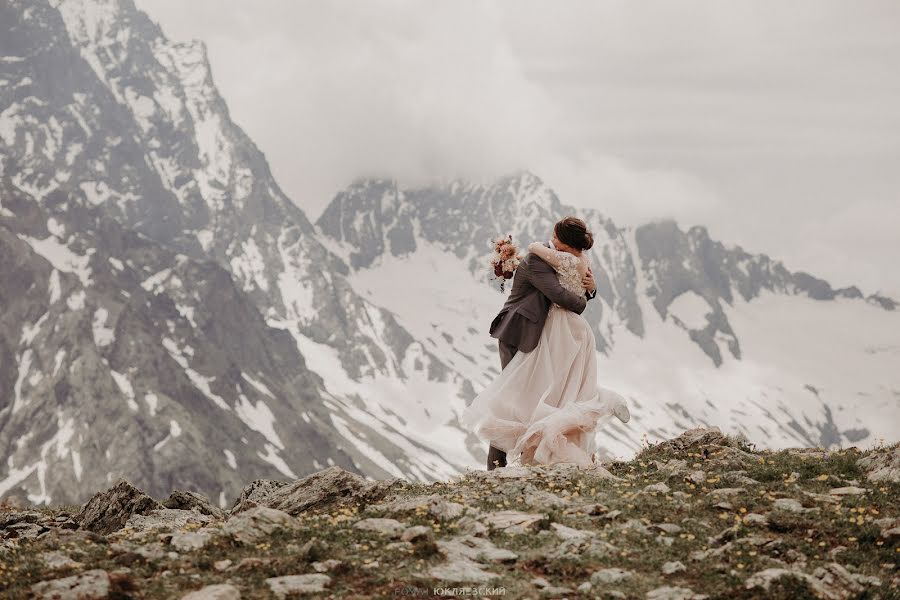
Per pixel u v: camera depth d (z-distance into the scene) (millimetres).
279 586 10234
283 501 15375
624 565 11062
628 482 14922
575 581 10594
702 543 11828
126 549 12102
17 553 12664
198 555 11664
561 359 15609
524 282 15711
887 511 12758
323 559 11211
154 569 11203
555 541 11875
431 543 11414
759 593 10008
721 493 13914
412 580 10336
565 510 13312
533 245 15617
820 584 10133
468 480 15555
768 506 13195
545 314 15664
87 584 10367
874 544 11602
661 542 11852
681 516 13016
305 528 12562
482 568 10883
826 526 12102
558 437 15359
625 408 15430
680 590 10016
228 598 9836
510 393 15594
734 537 11805
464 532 12320
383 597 9953
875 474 14906
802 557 11195
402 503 13688
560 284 15531
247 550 11789
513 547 11703
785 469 15414
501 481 14875
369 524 12617
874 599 9984
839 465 15562
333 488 15273
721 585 10320
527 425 15477
